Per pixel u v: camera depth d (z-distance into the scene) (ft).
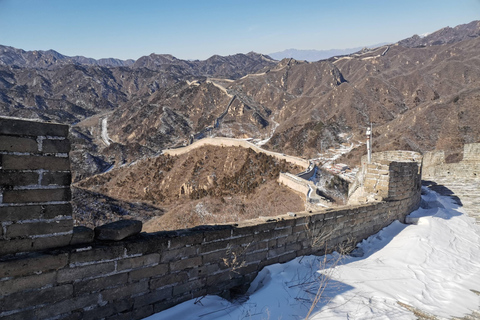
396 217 29.86
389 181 28.99
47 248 10.32
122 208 148.36
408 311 13.67
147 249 12.22
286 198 102.73
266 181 138.21
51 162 10.34
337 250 22.40
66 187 10.68
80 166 306.55
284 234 18.07
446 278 18.51
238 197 128.16
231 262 15.19
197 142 220.02
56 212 10.46
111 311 11.42
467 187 47.62
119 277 11.58
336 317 12.23
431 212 33.96
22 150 9.83
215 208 117.39
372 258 21.34
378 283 16.58
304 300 13.64
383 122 358.64
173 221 116.88
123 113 574.97
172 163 226.38
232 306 13.30
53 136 10.37
